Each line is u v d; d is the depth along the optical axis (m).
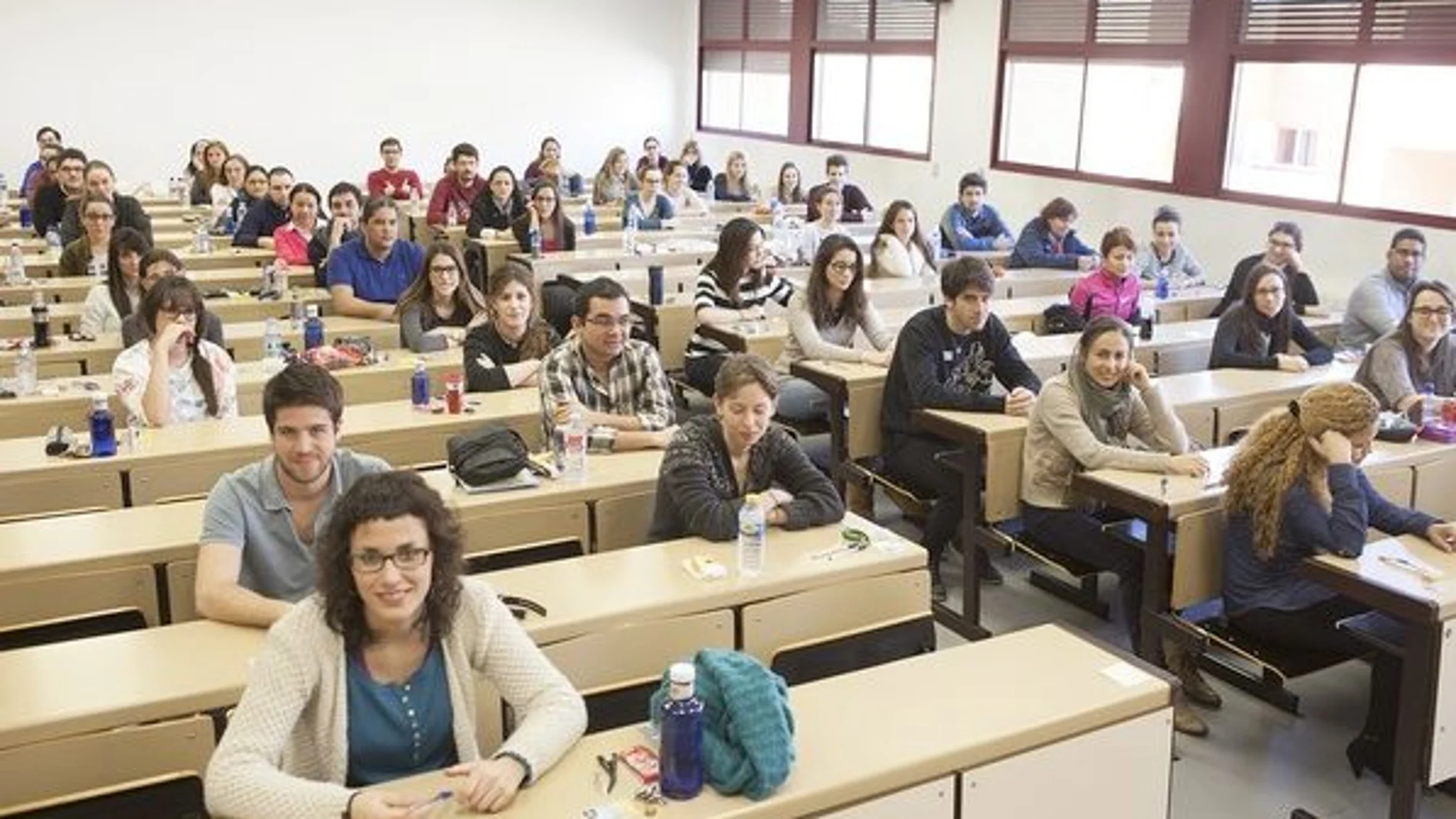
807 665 2.80
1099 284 6.47
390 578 1.95
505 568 3.23
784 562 2.89
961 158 10.87
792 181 11.23
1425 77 7.28
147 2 12.49
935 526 4.46
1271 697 3.75
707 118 14.86
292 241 7.56
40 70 12.23
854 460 4.89
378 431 3.90
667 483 3.14
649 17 14.74
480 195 9.37
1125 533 3.82
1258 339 5.46
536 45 14.23
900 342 4.68
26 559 2.80
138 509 3.18
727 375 3.15
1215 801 3.24
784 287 6.23
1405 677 2.91
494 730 2.33
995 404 4.36
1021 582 4.73
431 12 13.66
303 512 2.66
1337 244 7.78
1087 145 9.67
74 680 2.27
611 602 2.64
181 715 2.23
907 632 2.94
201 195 10.73
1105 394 4.02
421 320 5.39
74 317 5.72
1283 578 3.36
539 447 4.16
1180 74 8.80
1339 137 7.80
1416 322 4.79
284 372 2.62
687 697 1.92
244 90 13.02
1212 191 8.58
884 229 7.57
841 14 12.31
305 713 2.00
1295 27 7.97
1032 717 2.20
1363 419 3.20
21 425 4.22
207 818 2.08
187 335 4.03
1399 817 2.96
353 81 13.45
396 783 1.92
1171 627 3.53
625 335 4.01
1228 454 3.99
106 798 2.16
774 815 1.92
